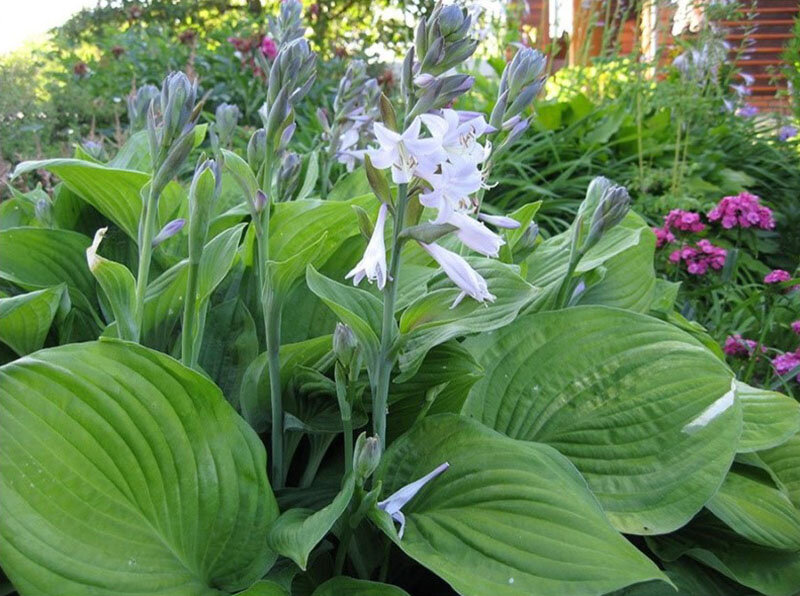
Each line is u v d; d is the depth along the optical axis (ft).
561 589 4.42
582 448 6.07
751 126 23.35
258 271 6.89
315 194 13.37
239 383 6.71
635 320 6.63
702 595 5.98
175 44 31.71
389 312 5.12
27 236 7.53
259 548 4.99
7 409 4.39
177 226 5.66
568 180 19.34
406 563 5.92
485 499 5.05
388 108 4.70
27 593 4.10
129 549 4.49
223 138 8.59
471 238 4.74
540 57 6.35
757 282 18.57
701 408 5.95
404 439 5.67
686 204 17.92
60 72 27.12
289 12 8.33
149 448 4.74
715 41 19.58
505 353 6.72
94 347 4.75
